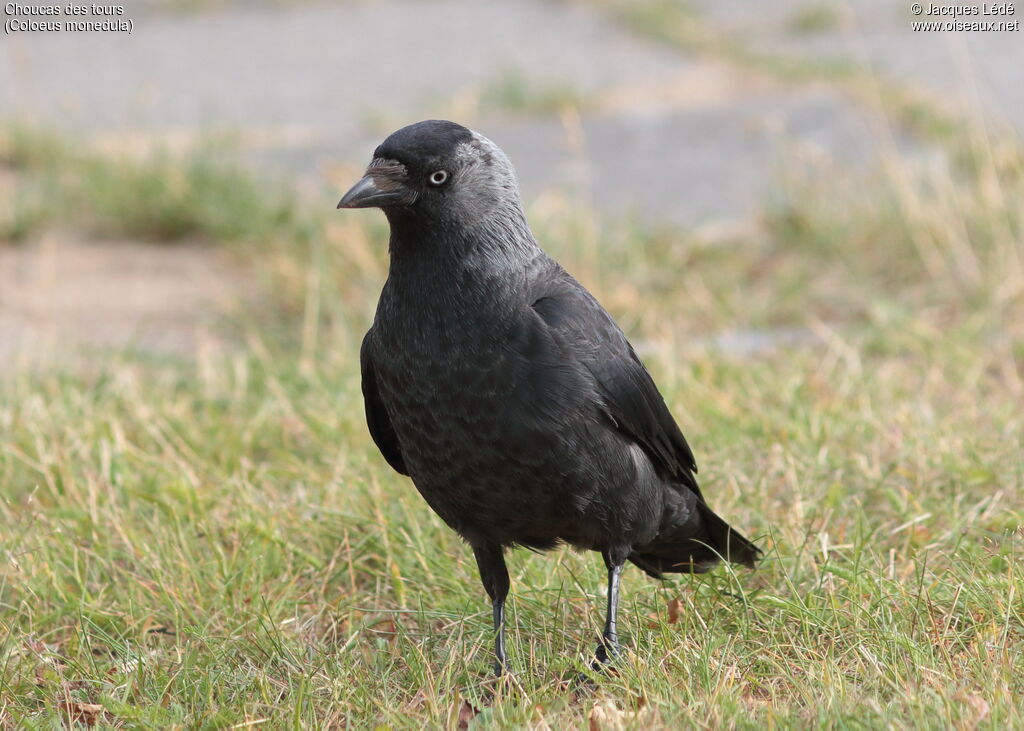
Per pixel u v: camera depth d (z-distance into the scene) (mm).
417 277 7523
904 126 20281
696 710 6695
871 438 10367
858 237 15930
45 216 18719
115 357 13328
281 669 7809
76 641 8156
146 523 9516
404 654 7941
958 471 9633
